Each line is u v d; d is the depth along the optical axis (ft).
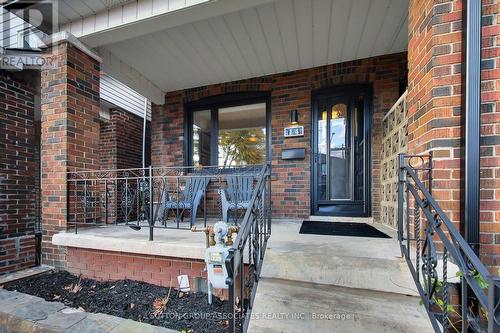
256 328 5.15
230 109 15.38
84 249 9.14
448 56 5.76
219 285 6.62
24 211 11.14
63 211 9.61
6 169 10.54
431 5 5.95
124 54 12.07
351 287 6.12
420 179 6.33
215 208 14.58
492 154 5.49
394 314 5.26
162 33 10.53
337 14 9.36
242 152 14.97
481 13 5.47
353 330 4.99
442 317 4.71
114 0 8.77
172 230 10.27
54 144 9.73
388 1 8.69
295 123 13.57
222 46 11.47
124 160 18.81
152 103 16.57
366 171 12.64
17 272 9.32
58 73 9.67
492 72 5.55
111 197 13.25
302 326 5.13
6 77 10.61
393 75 12.12
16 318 5.96
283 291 6.05
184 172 15.51
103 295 7.78
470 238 5.32
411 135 7.14
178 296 7.57
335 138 13.26
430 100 5.96
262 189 7.14
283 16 9.50
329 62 12.78
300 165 13.39
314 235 8.91
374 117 12.36
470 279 3.79
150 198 8.36
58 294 7.96
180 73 13.97
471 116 5.40
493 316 3.18
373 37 10.74
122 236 9.04
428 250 5.08
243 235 5.07
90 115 10.54
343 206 12.95
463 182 5.53
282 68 13.39
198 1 8.02
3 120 10.48
